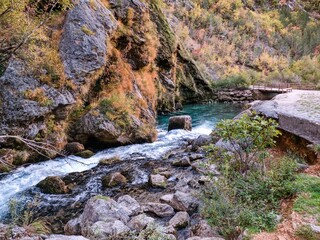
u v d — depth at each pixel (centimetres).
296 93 1848
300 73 3909
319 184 531
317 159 695
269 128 625
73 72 1136
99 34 1269
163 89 2220
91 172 901
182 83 2759
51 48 1105
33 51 1030
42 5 1039
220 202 472
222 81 3431
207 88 3064
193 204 609
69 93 1116
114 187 785
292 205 484
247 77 3559
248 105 1680
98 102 1254
